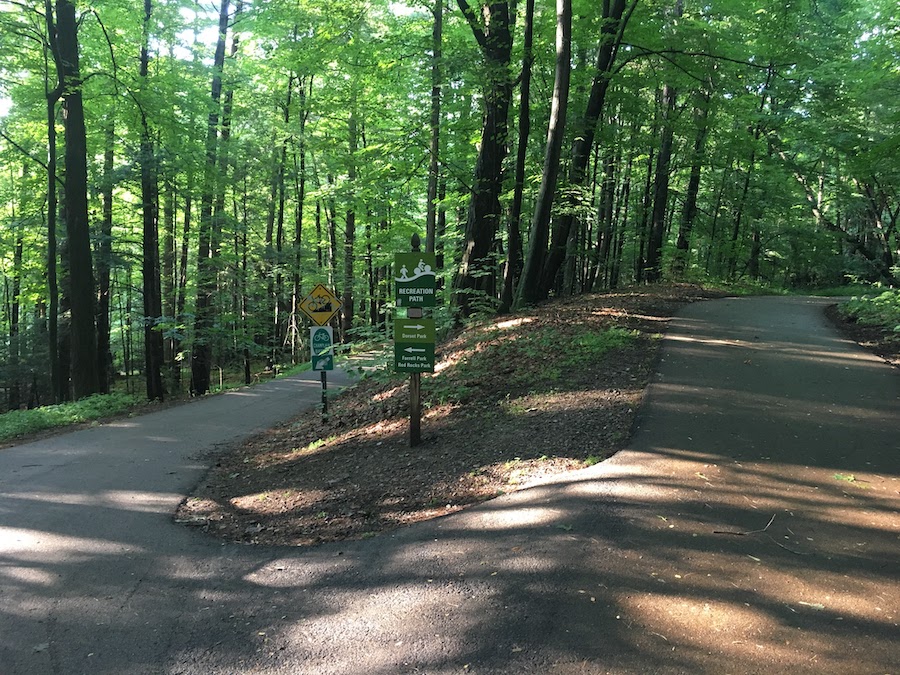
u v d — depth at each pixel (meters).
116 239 18.69
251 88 23.44
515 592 3.68
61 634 3.71
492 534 4.50
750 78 20.12
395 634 3.43
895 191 23.58
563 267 24.34
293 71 21.45
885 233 26.23
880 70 18.84
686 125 18.86
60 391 15.95
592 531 4.29
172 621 3.84
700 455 5.51
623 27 14.22
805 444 5.70
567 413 6.86
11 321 29.86
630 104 17.12
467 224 14.54
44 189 18.62
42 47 16.25
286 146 23.09
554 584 3.71
